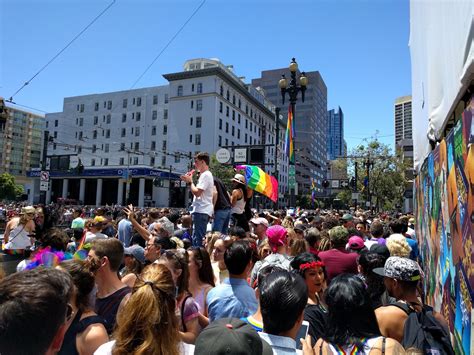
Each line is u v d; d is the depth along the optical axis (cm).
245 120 8019
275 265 349
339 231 488
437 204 525
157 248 511
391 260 315
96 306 303
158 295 207
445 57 393
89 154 7862
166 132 7156
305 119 13112
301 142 12469
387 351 203
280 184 9075
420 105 753
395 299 310
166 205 6412
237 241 339
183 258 330
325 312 293
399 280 303
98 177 6203
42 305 138
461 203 343
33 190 6725
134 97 7556
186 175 561
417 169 884
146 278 216
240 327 171
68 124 8231
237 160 2141
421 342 251
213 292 326
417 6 711
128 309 205
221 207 604
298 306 213
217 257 467
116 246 325
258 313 266
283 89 1498
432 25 489
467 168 312
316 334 279
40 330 135
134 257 486
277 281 221
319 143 14312
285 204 9038
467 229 316
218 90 6850
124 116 7619
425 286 691
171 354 203
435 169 546
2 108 1169
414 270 301
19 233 682
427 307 291
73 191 7162
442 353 245
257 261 477
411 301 298
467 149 311
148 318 200
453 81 346
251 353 161
